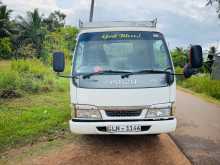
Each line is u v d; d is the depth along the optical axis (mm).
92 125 5707
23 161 5742
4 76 14000
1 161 5766
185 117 9836
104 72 5832
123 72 5840
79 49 6199
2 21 52062
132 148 6457
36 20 49000
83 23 6562
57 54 5871
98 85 5734
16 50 48812
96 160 5762
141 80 5773
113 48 6188
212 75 26078
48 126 7973
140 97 5703
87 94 5723
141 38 6273
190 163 5781
